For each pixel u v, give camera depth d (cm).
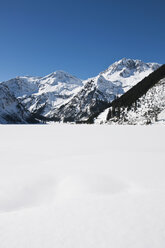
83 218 359
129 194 481
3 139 2162
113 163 893
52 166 900
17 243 292
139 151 1209
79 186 654
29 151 1374
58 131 3312
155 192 486
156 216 348
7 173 819
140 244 272
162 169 750
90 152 1257
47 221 358
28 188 674
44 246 281
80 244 280
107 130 3369
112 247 269
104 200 446
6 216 399
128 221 336
